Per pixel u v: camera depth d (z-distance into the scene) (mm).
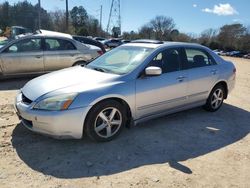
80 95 4414
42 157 4266
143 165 4195
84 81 4746
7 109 6297
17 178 3744
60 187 3598
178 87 5613
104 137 4742
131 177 3881
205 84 6199
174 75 5547
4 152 4355
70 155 4348
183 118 6191
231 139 5297
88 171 3971
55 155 4336
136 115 5098
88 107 4434
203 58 6309
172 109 5688
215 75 6387
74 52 9852
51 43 9547
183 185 3775
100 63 5703
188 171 4109
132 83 4926
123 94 4789
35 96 4527
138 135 5160
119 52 5828
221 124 6004
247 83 11898
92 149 4555
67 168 4016
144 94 5078
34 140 4766
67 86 4582
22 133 5012
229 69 6781
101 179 3801
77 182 3713
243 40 85875
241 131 5723
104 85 4676
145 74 5062
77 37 15180
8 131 5074
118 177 3867
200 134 5410
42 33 9781
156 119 6008
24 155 4301
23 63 9102
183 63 5812
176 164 4277
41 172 3900
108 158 4328
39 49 9328
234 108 7293
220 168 4246
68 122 4344
